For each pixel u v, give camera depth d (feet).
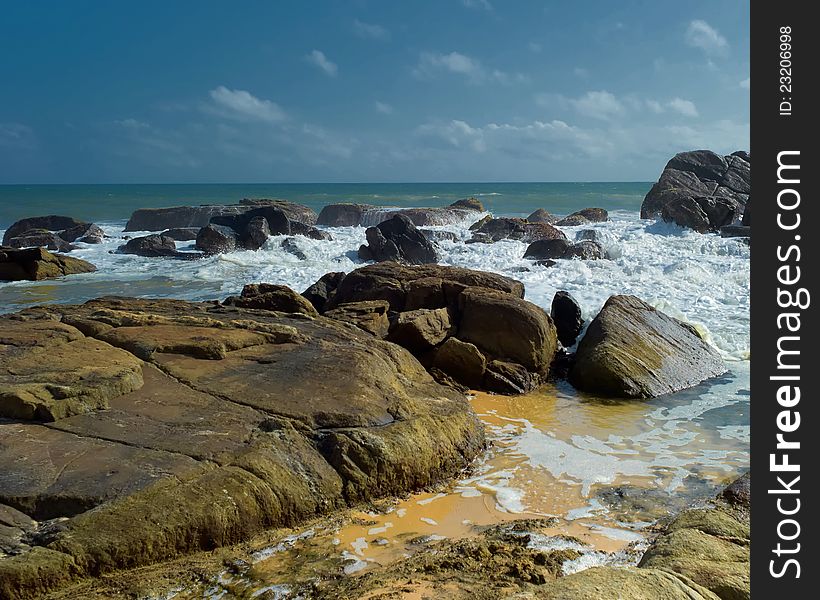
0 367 23.00
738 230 78.07
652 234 83.51
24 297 58.49
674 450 25.52
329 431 21.15
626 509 20.24
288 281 64.44
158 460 18.21
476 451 24.50
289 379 24.29
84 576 15.11
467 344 33.55
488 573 15.03
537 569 15.26
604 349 34.32
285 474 18.86
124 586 14.96
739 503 18.01
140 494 16.75
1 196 248.32
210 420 20.77
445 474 22.44
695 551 14.82
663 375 33.73
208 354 25.89
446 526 18.83
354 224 122.21
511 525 18.70
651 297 48.11
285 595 14.75
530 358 34.65
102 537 15.58
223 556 16.49
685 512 17.47
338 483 19.67
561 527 18.79
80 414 20.54
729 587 13.28
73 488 16.71
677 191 105.29
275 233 92.27
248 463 18.54
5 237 108.99
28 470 17.38
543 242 69.00
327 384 24.02
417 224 114.52
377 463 20.45
